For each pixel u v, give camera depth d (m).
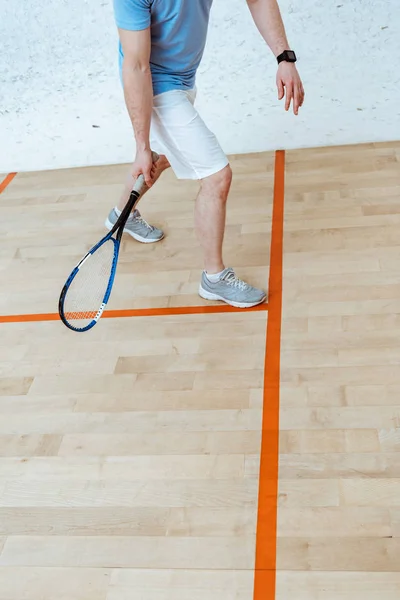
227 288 2.76
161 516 2.00
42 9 3.56
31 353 2.70
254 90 3.71
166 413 2.34
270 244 3.10
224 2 3.46
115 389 2.47
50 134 3.98
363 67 3.58
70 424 2.36
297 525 1.92
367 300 2.69
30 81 3.80
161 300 2.87
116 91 3.79
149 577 1.84
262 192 3.51
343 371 2.39
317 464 2.08
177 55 2.44
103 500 2.08
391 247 2.95
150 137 2.65
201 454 2.17
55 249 3.32
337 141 3.83
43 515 2.06
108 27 3.59
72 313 2.85
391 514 1.90
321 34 3.50
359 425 2.18
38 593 1.85
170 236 3.27
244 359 2.51
